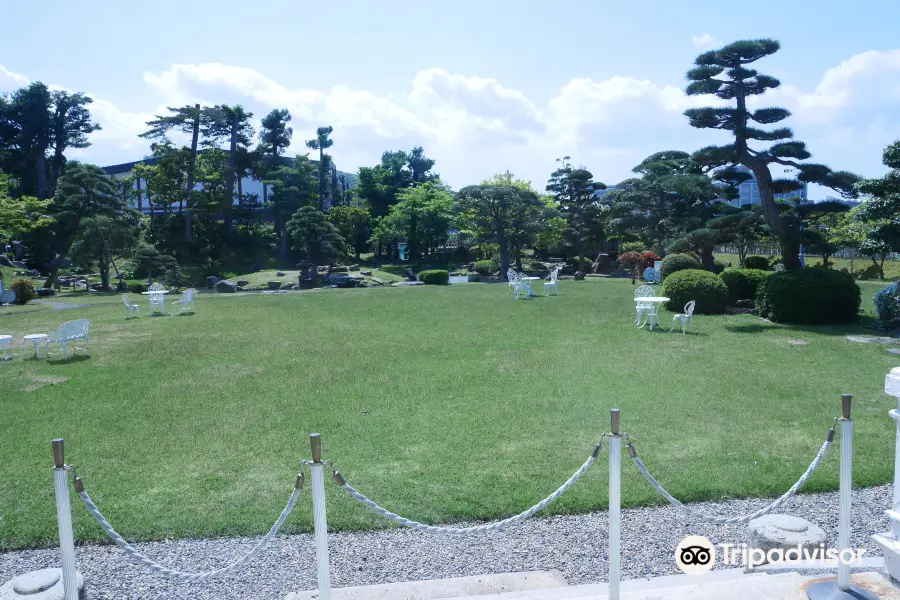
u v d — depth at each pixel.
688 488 6.51
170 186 55.31
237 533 5.76
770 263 37.88
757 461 7.24
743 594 4.04
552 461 7.34
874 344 14.30
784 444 7.81
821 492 6.48
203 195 54.91
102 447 8.00
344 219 60.19
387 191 70.94
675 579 4.74
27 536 5.69
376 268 59.16
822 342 14.66
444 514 6.03
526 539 5.61
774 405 9.54
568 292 27.77
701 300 19.84
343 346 15.01
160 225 55.62
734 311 20.39
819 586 4.05
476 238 44.34
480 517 6.00
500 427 8.63
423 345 15.02
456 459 7.45
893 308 16.59
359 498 3.89
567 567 5.11
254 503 6.32
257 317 20.94
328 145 68.50
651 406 9.56
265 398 10.29
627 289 28.89
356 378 11.62
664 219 38.22
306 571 5.13
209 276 50.31
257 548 3.89
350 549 5.47
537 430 8.49
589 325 18.02
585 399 9.98
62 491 3.56
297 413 9.41
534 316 20.16
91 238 40.09
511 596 4.34
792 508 6.12
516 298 25.67
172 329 18.28
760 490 6.48
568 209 50.00
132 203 58.09
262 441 8.19
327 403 9.94
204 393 10.64
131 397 10.42
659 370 12.00
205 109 56.25
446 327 18.08
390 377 11.66
